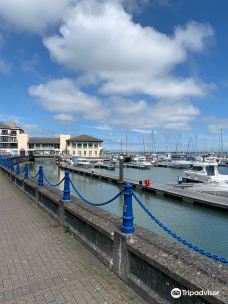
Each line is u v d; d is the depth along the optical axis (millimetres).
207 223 19891
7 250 7281
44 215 11289
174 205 25641
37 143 138250
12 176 24188
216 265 4145
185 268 4090
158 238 5332
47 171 70812
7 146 132000
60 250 7176
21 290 5199
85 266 6145
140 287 4844
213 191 28656
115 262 5707
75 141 133375
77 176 56281
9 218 10859
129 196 5629
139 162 88125
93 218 6992
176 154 130000
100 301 4734
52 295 4988
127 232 5527
